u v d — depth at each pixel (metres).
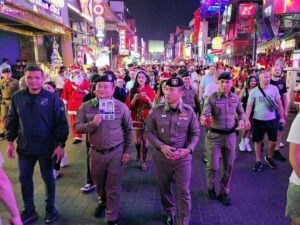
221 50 33.94
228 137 4.31
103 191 4.00
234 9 27.66
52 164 3.94
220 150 4.41
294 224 2.49
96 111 3.74
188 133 3.60
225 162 4.39
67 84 7.97
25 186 3.84
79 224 3.87
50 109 3.74
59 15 13.76
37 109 3.67
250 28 25.38
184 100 6.52
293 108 12.06
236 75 14.23
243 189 4.96
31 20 10.44
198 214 4.15
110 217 3.78
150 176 5.52
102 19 25.73
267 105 5.62
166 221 3.90
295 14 13.75
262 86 5.62
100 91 3.61
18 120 3.77
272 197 4.66
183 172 3.48
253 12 25.05
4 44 13.28
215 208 4.32
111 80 3.65
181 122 3.47
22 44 14.76
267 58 20.92
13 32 13.20
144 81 5.83
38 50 15.90
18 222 1.78
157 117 3.53
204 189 4.99
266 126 5.68
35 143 3.72
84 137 8.30
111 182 3.76
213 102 4.28
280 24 17.73
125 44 40.91
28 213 3.90
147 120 3.63
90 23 23.83
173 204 3.84
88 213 4.16
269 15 16.33
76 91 7.74
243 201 4.53
